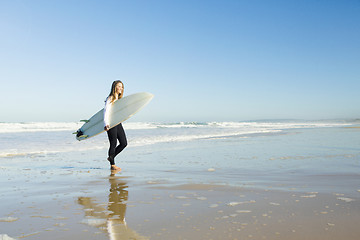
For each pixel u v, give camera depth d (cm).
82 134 553
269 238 175
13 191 320
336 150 727
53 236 182
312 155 632
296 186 335
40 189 330
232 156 641
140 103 523
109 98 512
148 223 207
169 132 1847
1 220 214
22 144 973
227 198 280
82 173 447
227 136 1402
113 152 479
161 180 382
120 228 197
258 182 362
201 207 248
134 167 505
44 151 780
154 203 264
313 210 234
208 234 183
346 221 207
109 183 365
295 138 1205
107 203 265
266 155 648
